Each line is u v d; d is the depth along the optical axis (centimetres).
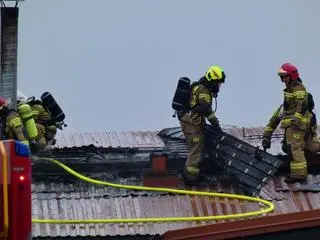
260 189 4150
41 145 4231
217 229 3347
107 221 3988
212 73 4103
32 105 4266
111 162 4250
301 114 4128
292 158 4191
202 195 4138
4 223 3134
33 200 4091
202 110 4106
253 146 4228
